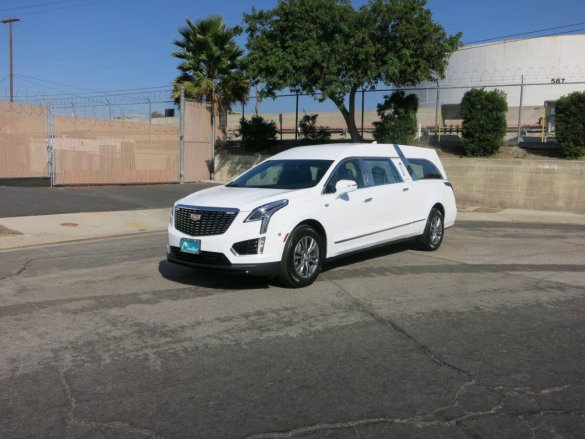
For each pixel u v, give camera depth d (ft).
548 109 79.30
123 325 19.15
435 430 12.26
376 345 17.43
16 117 65.98
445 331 18.85
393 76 63.36
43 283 25.11
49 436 11.85
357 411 13.08
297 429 12.24
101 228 42.01
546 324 19.76
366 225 28.02
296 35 64.23
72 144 68.59
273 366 15.66
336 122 97.76
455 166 65.62
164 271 27.61
